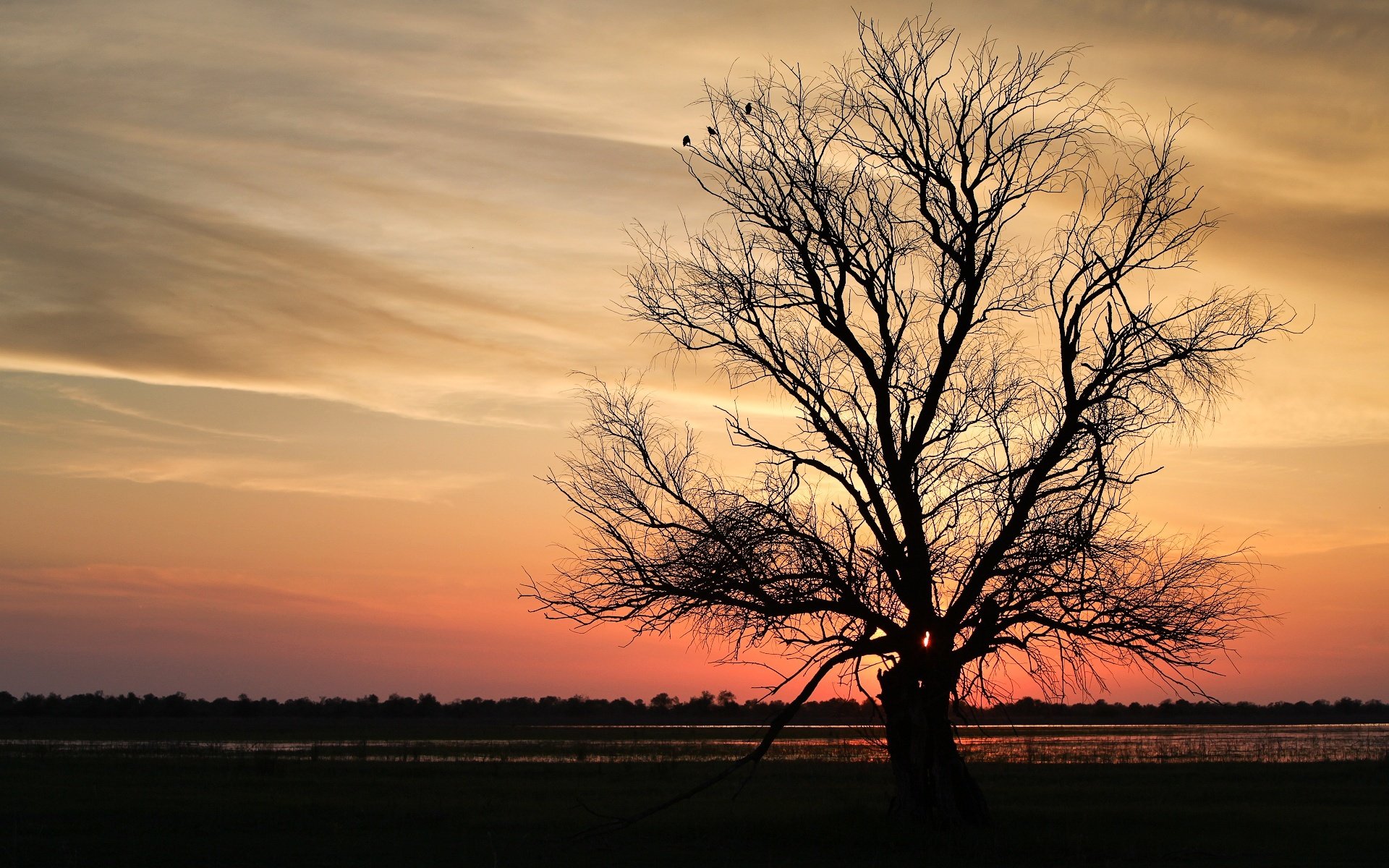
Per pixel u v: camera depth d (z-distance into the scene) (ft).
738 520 66.08
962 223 70.03
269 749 220.02
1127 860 62.18
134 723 485.56
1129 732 367.66
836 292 71.26
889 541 66.90
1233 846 67.36
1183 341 67.97
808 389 69.77
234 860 63.77
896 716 69.77
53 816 85.40
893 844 65.57
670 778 128.88
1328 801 98.12
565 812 89.04
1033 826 75.41
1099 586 62.23
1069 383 67.67
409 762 161.79
